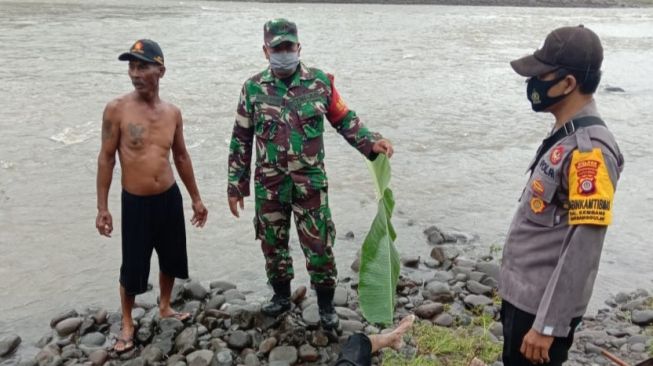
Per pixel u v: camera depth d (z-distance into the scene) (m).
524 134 11.91
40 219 7.28
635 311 5.52
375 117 12.67
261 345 4.74
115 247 6.67
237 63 17.69
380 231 3.43
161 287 5.05
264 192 4.65
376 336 3.79
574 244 2.81
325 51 21.03
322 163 4.61
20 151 9.58
